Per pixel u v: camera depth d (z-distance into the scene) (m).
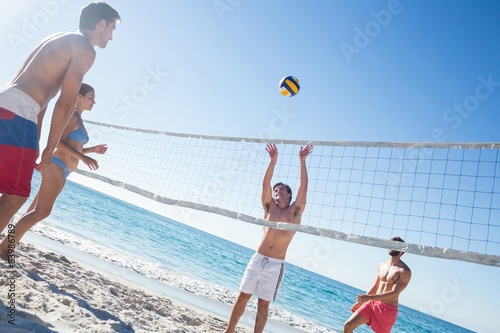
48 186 3.25
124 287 4.76
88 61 2.34
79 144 3.48
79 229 14.33
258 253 3.74
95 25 2.57
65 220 15.33
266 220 3.91
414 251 3.40
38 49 2.32
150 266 10.60
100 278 4.63
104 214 23.67
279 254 3.71
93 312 2.64
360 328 16.09
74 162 3.44
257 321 3.54
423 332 31.84
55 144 2.30
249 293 3.63
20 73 2.24
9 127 1.99
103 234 16.23
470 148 3.88
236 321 3.60
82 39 2.34
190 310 5.09
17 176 2.00
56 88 2.32
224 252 28.72
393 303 4.22
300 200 3.98
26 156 2.04
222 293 10.05
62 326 2.06
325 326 13.84
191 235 34.22
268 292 3.59
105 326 2.25
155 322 3.30
